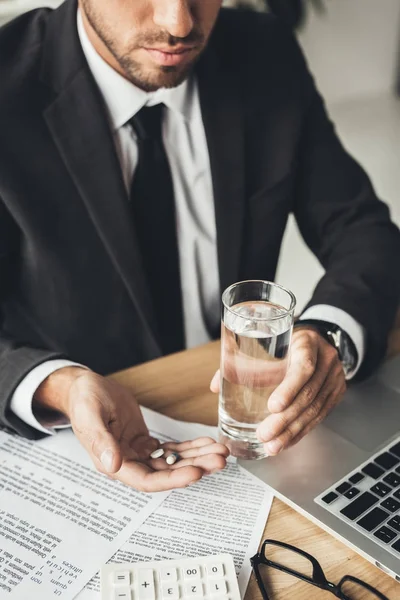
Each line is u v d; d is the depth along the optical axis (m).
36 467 0.73
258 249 1.23
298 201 1.31
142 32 0.92
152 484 0.68
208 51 1.15
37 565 0.61
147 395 0.86
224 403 0.74
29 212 1.03
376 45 4.47
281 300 0.75
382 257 1.10
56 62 1.03
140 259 1.07
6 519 0.66
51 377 0.80
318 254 1.30
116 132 1.09
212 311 1.26
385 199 3.23
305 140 1.28
